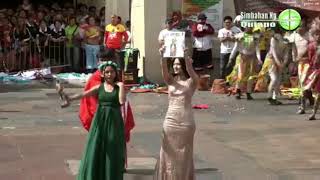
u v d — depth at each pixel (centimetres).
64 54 2566
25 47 2533
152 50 2291
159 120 1561
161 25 2297
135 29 2362
